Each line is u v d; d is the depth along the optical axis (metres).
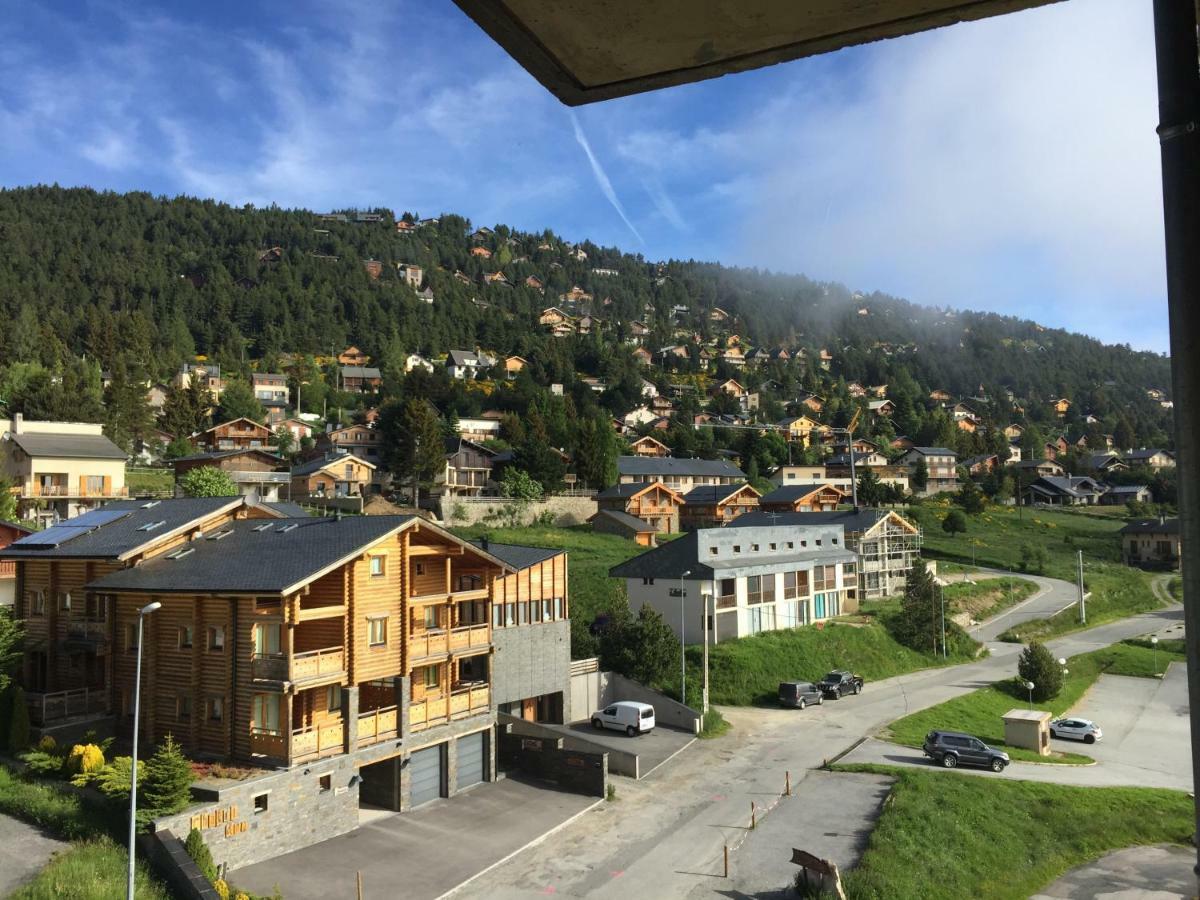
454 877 29.36
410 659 36.19
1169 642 75.62
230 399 136.00
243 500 41.16
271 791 30.44
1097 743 51.16
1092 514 136.12
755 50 4.34
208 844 28.25
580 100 4.90
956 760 43.06
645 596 63.72
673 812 36.16
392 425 100.94
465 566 43.34
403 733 35.56
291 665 31.50
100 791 29.09
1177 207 3.65
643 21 4.03
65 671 38.28
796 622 68.56
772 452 148.12
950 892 29.94
